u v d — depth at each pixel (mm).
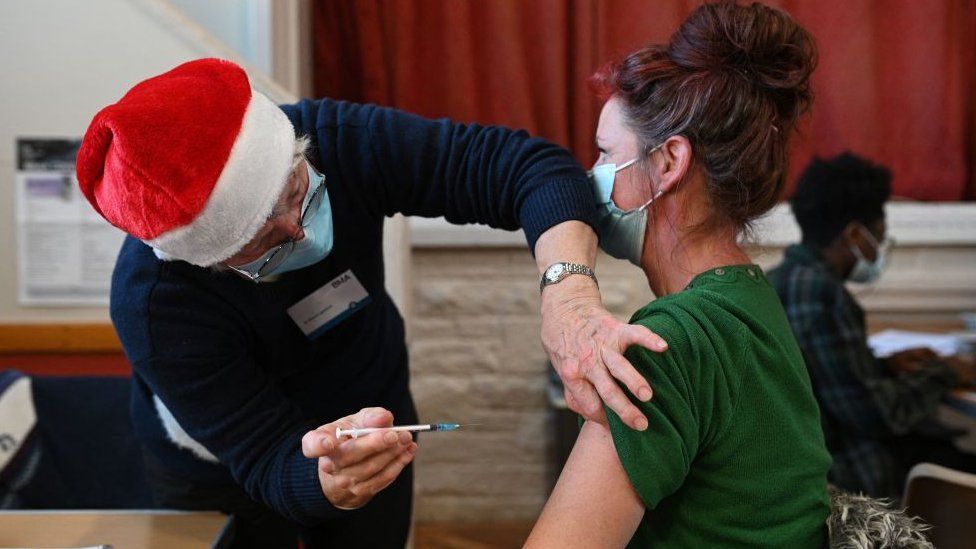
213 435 1002
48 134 1997
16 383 1751
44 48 1966
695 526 810
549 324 875
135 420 1306
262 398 1017
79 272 2057
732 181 870
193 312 990
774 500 815
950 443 1986
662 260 942
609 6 2596
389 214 1156
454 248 2713
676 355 774
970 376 1929
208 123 833
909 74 2715
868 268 1958
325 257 1079
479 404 2779
